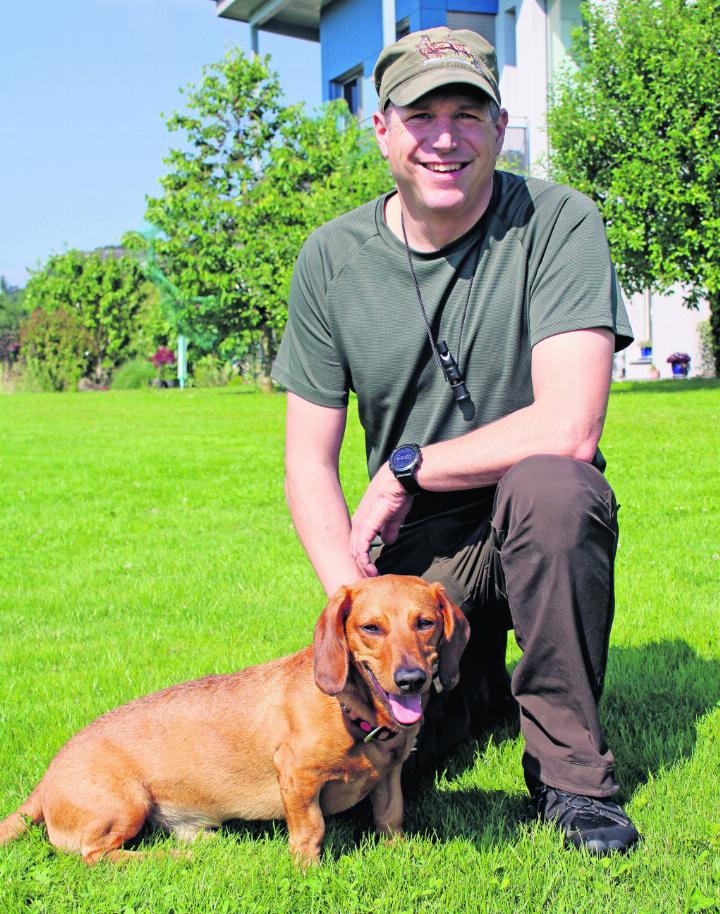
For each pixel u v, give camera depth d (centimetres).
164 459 1325
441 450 283
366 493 299
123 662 452
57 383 4641
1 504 992
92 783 274
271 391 3044
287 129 3017
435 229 294
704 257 1856
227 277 2903
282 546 746
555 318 280
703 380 2208
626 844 254
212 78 2964
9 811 296
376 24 3328
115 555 735
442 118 279
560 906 224
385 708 262
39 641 503
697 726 336
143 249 3416
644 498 827
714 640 438
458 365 301
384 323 305
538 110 2794
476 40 299
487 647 347
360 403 323
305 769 263
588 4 1959
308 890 241
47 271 4981
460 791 305
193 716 287
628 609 496
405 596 270
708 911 220
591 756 265
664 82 1808
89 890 243
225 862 262
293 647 462
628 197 1819
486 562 317
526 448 271
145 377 4597
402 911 228
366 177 2689
